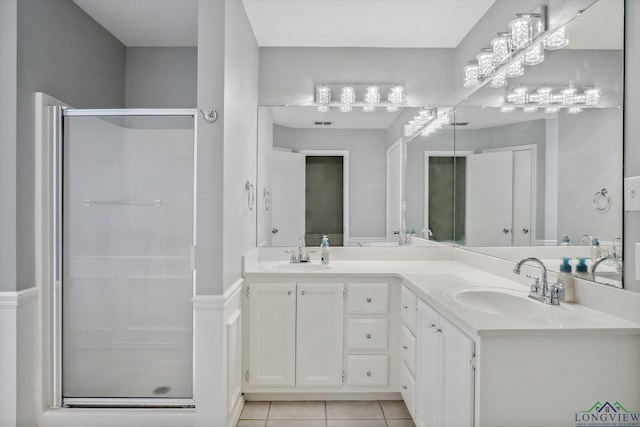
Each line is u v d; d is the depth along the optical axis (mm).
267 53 3195
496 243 2479
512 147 2305
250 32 2814
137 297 2203
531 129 2123
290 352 2525
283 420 2357
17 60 2002
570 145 1809
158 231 2188
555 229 1921
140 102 3268
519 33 2061
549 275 1938
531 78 2119
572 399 1426
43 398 2164
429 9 2631
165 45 3252
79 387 2217
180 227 2178
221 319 2043
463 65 3055
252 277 2516
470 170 2865
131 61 3273
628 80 1489
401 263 3008
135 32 3014
